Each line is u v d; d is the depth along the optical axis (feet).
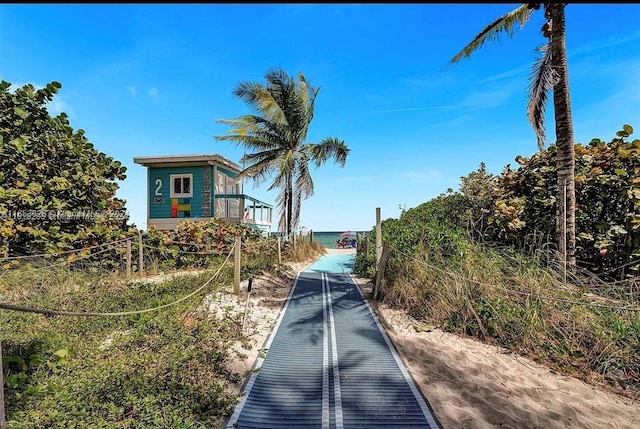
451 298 21.22
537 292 19.33
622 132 25.13
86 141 37.04
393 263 27.89
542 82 26.89
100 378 13.25
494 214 29.71
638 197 21.83
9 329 17.62
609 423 12.05
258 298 26.32
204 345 16.83
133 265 34.35
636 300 18.71
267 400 13.15
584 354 16.08
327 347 18.11
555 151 29.55
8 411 11.21
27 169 29.78
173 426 10.75
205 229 41.24
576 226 26.53
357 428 11.55
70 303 21.95
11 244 27.99
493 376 15.03
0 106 29.63
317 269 45.47
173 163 59.77
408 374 15.25
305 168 63.41
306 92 62.44
